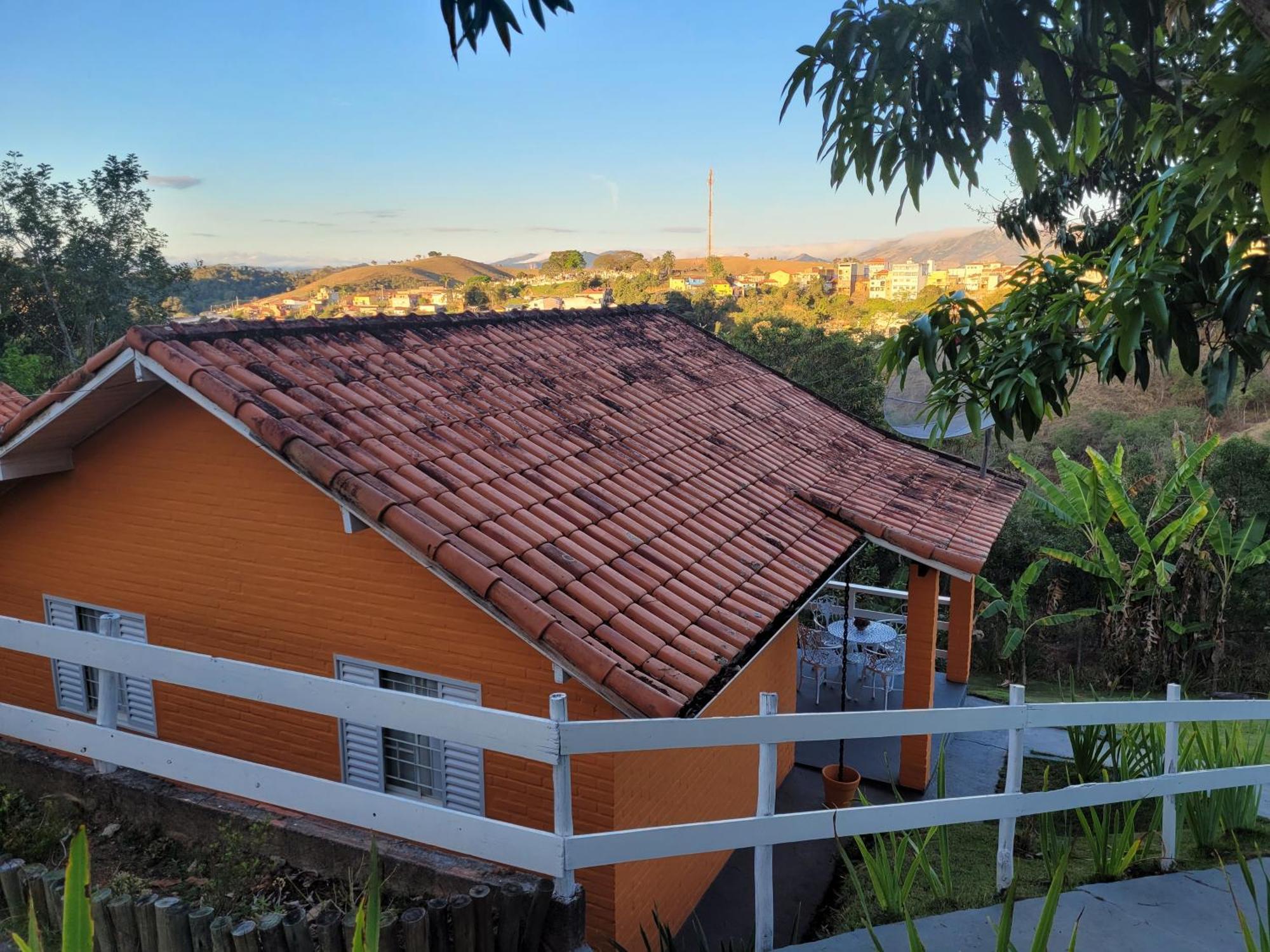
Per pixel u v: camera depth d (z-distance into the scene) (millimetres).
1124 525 14992
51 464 7922
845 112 3551
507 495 7082
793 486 9906
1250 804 6965
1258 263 3854
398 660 6867
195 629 7770
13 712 5004
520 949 3566
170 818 4742
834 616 14391
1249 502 16344
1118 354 4469
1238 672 15039
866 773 10141
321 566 7098
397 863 4160
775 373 14750
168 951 3430
